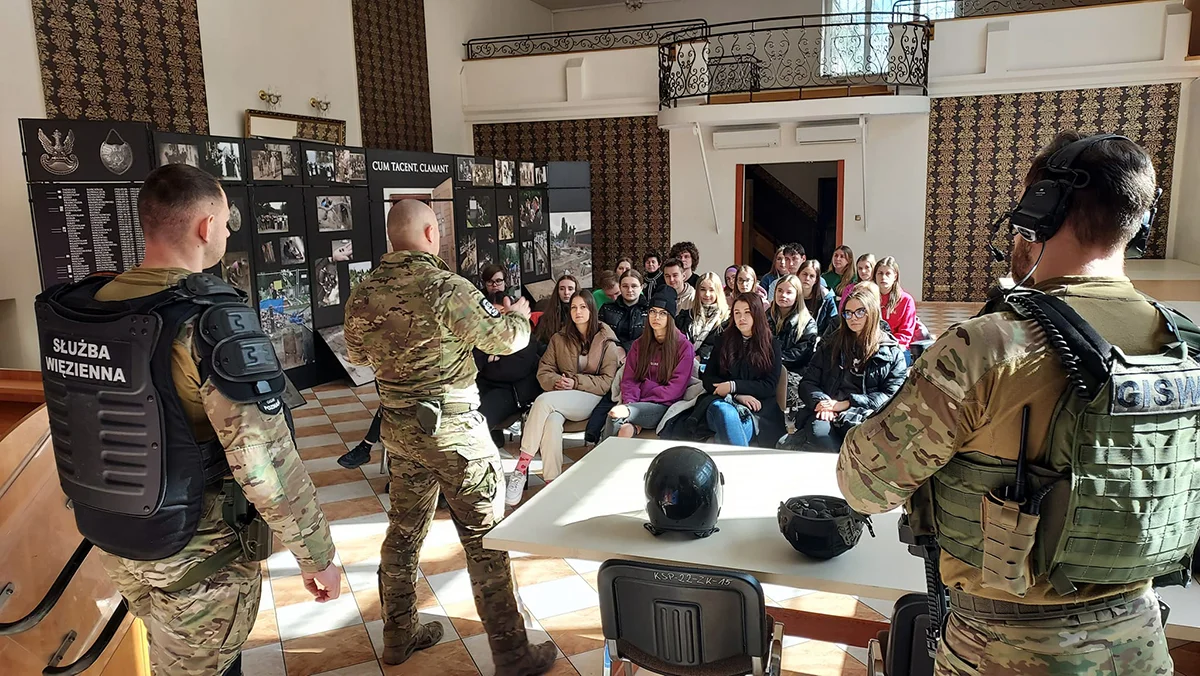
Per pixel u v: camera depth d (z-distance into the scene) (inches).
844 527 74.4
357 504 175.8
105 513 65.6
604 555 80.4
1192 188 372.5
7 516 66.1
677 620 74.9
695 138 466.3
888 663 71.0
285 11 362.9
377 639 119.0
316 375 312.8
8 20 255.6
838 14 398.3
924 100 404.2
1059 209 47.4
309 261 307.1
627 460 109.0
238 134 341.4
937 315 395.2
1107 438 43.5
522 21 555.8
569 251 467.8
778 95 410.3
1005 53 404.5
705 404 170.4
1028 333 45.4
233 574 69.4
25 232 263.1
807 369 177.9
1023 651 47.8
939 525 50.8
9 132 257.0
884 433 49.4
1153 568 46.6
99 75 283.6
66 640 72.3
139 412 62.9
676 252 292.5
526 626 120.0
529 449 177.3
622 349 197.3
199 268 71.4
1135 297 47.6
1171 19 374.9
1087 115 400.8
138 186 240.5
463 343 96.6
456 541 154.6
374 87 421.1
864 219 446.9
